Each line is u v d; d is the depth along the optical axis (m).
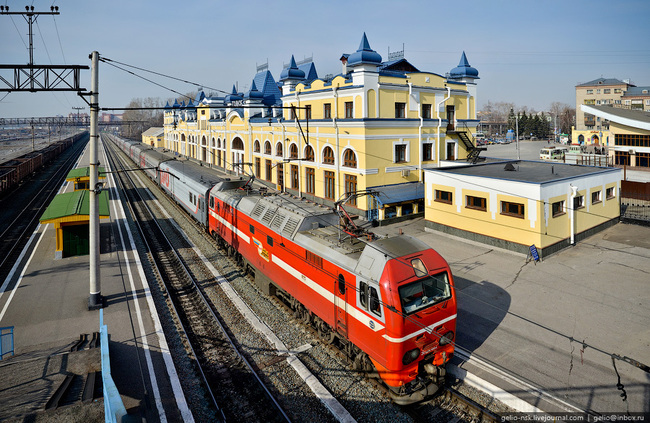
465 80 32.91
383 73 27.38
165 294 16.88
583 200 22.17
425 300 10.20
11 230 26.91
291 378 11.24
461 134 32.09
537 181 19.56
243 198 19.02
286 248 14.19
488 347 12.16
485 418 9.53
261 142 39.22
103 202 23.89
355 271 10.72
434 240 23.47
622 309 14.31
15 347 12.25
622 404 9.57
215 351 12.67
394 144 28.16
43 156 63.84
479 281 17.28
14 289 16.94
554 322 13.57
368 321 10.34
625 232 23.42
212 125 52.38
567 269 18.22
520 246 20.20
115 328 13.64
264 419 9.76
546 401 9.72
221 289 17.30
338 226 13.10
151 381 10.75
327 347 12.67
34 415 7.84
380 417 9.67
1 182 38.34
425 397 9.98
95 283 15.09
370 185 27.05
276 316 14.73
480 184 21.77
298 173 33.84
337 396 10.45
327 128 29.53
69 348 11.83
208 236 25.48
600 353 11.70
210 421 9.69
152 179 50.34
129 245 23.11
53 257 21.08
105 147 120.38
